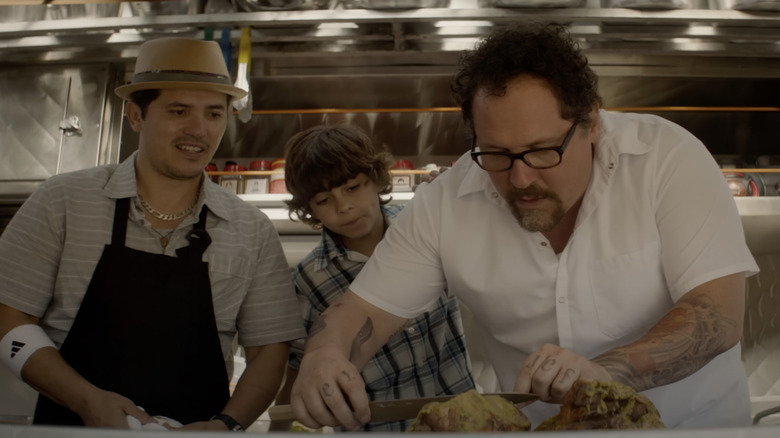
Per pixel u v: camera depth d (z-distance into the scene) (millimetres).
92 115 2102
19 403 2045
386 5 1844
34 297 1084
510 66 826
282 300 1228
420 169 2166
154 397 1074
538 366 695
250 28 1945
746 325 2221
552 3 1824
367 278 1081
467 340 2127
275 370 1182
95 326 1083
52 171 2080
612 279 963
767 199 1970
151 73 1152
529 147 833
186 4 1979
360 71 2117
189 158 1169
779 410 998
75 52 2098
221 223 1208
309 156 1338
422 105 2266
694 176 917
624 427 553
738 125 2314
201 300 1136
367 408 776
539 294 1009
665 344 759
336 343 910
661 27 1925
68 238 1105
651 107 2293
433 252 1096
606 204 978
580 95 849
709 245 869
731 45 2020
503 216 1039
